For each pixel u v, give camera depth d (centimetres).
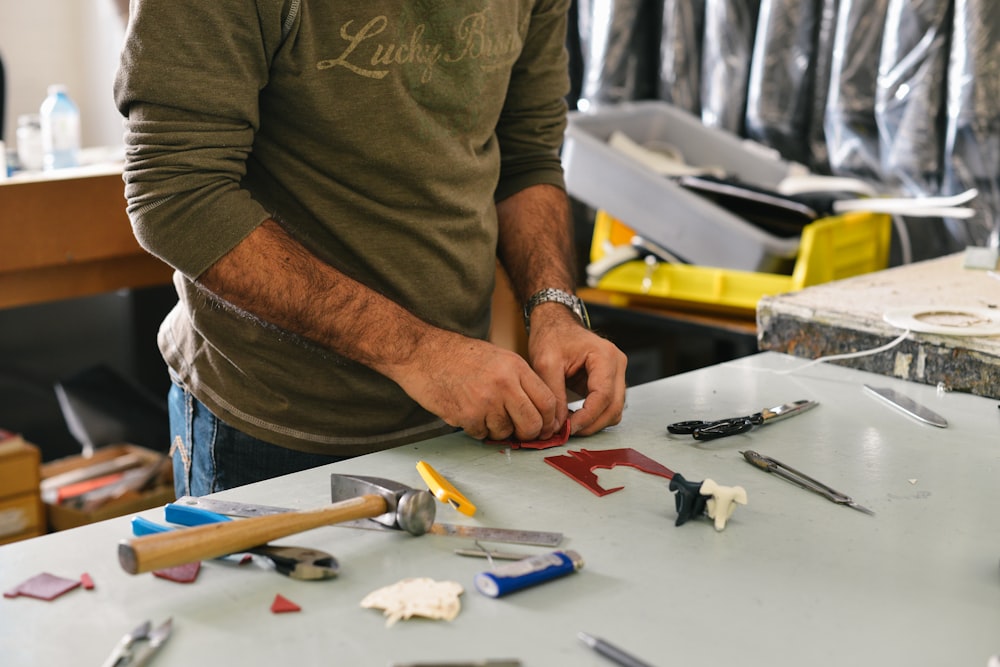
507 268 142
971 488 95
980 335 122
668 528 87
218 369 123
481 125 126
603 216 230
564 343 121
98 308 427
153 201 103
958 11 216
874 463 102
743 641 69
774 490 95
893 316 131
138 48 100
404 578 78
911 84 227
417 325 111
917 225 238
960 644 69
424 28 115
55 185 215
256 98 108
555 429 108
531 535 84
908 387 126
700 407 119
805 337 137
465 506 89
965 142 221
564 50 146
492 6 121
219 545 75
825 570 79
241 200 107
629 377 294
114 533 85
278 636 70
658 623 71
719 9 255
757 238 201
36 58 421
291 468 125
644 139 246
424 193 120
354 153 115
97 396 265
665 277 216
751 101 254
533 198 144
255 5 103
